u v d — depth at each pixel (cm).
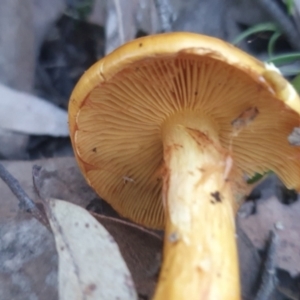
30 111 16
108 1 18
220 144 12
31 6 17
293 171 13
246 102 11
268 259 13
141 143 14
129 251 12
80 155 13
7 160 15
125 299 10
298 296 13
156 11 18
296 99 10
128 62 10
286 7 19
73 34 20
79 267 10
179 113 12
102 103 12
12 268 12
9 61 17
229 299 10
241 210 14
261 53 20
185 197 11
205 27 19
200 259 10
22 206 12
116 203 15
